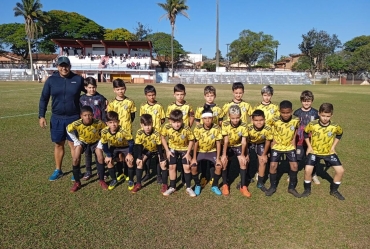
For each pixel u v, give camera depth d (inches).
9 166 235.9
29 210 163.5
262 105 237.5
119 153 208.2
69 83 210.7
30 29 1989.4
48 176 216.8
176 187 203.2
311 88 1405.0
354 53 2349.9
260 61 2871.6
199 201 179.8
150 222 153.0
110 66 1971.0
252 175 230.4
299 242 137.3
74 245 132.9
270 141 192.7
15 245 132.3
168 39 2787.9
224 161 191.6
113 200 179.5
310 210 167.6
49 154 270.5
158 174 209.8
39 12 2004.2
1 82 1704.0
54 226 147.6
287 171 238.2
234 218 158.1
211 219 156.8
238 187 203.2
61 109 209.9
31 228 145.5
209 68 2984.7
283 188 201.6
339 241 138.2
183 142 192.5
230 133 201.3
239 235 142.2
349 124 429.7
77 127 197.0
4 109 555.5
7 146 295.7
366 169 235.9
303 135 207.9
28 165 239.1
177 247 132.3
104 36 2618.1
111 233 142.3
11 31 2476.6
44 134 350.6
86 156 213.8
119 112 232.8
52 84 209.2
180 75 2050.9
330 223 153.6
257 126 195.5
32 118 462.0
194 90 1139.3
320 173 230.5
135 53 2194.9
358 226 150.9
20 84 1462.8
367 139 335.3
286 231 146.0
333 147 185.2
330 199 182.4
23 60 2581.2
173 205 173.6
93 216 158.4
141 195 188.4
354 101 756.0
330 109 178.2
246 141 197.5
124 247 131.7
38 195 183.8
